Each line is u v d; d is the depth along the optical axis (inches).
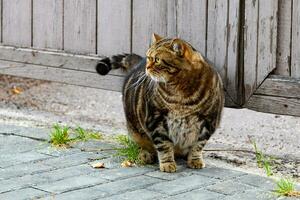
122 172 265.1
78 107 377.4
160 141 268.7
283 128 341.4
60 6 363.3
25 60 379.2
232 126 343.9
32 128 325.4
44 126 335.6
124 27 343.0
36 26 374.3
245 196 238.7
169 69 259.8
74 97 396.5
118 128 335.0
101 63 320.5
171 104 264.1
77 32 359.6
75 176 259.1
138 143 284.4
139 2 335.9
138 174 263.4
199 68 262.1
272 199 236.1
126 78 296.2
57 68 367.6
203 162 273.6
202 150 282.7
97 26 352.2
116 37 346.3
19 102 385.1
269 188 247.3
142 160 277.1
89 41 356.2
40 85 418.0
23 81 424.5
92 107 378.0
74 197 236.8
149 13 333.1
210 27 315.3
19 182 251.3
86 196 238.1
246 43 307.1
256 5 301.6
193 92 263.3
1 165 270.1
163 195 239.5
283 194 240.2
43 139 305.6
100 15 349.7
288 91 298.4
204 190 244.8
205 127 271.1
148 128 271.1
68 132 319.0
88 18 354.3
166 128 268.5
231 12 307.7
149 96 269.0
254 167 277.6
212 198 236.7
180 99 263.4
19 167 268.4
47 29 370.6
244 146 308.7
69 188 245.9
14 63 384.2
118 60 323.0
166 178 258.8
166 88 263.1
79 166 271.3
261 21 301.4
